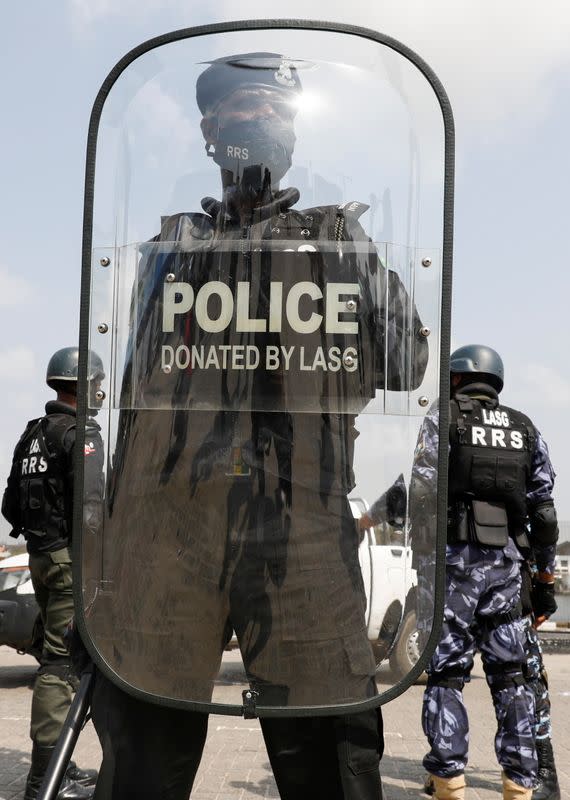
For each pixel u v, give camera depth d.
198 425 1.85
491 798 4.47
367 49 1.92
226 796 4.41
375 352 1.84
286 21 1.93
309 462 1.83
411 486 1.80
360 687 1.79
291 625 1.81
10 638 7.95
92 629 1.81
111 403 1.85
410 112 1.89
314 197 1.89
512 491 3.94
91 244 1.88
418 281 1.85
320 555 1.82
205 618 1.83
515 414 4.14
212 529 1.84
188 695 1.82
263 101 1.91
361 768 1.84
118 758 1.86
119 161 1.91
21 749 5.47
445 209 1.85
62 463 4.20
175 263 1.88
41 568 4.14
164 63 1.93
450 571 3.88
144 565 1.83
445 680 3.82
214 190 1.90
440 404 1.80
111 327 1.87
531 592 4.44
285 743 1.85
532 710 3.86
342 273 1.86
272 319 1.85
